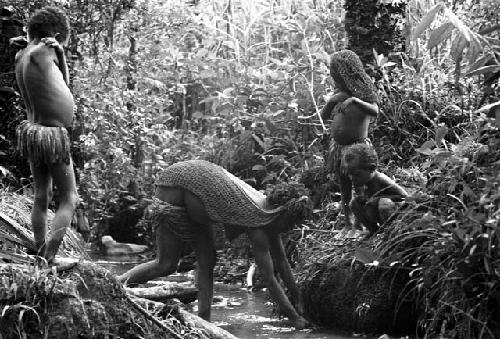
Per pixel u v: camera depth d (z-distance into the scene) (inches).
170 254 238.7
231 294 308.3
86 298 172.4
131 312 176.7
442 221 212.2
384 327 233.9
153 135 482.3
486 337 193.2
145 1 470.0
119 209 441.1
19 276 168.6
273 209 241.3
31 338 166.1
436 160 228.1
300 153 362.9
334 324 244.8
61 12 191.2
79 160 357.7
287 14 466.6
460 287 201.8
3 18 313.7
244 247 350.0
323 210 316.5
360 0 342.6
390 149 324.2
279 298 243.4
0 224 201.3
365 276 238.2
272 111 396.5
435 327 209.8
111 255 404.5
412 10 394.3
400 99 340.2
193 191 236.4
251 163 391.5
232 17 508.1
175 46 532.7
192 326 190.2
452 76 353.7
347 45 351.6
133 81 483.2
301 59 411.5
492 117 223.1
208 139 445.7
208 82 506.9
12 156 308.8
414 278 227.0
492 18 306.8
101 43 468.1
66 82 191.9
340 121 257.0
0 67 312.7
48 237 186.1
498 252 192.9
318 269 252.1
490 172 211.3
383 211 239.1
